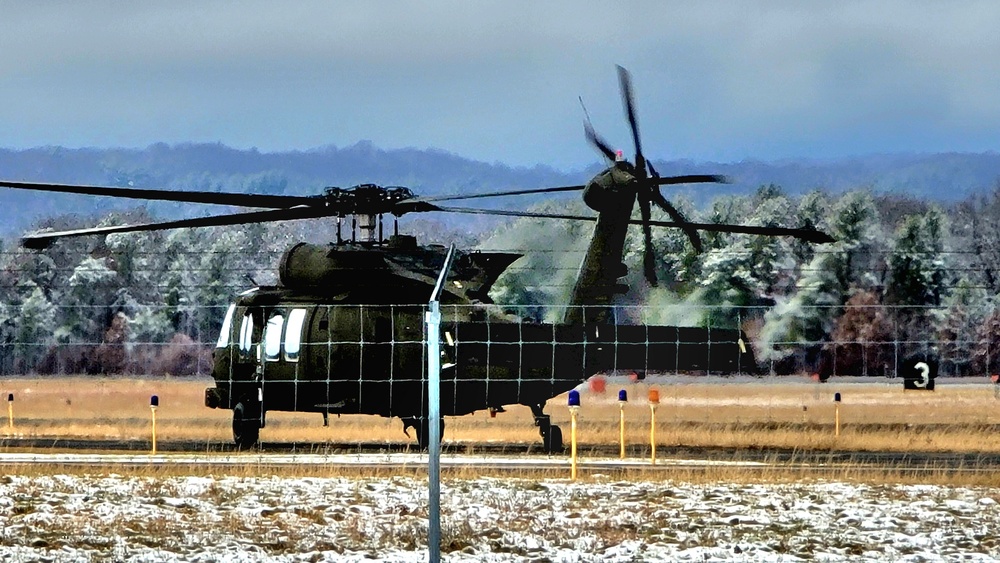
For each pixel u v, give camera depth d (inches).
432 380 2148.1
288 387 4960.6
